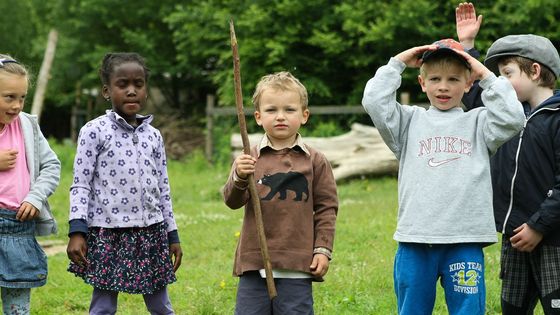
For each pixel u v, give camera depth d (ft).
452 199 14.70
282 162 15.20
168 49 89.56
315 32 66.95
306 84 69.72
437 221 14.67
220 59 75.46
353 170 50.52
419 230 14.79
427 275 14.96
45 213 16.90
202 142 82.43
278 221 14.88
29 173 16.87
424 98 70.03
